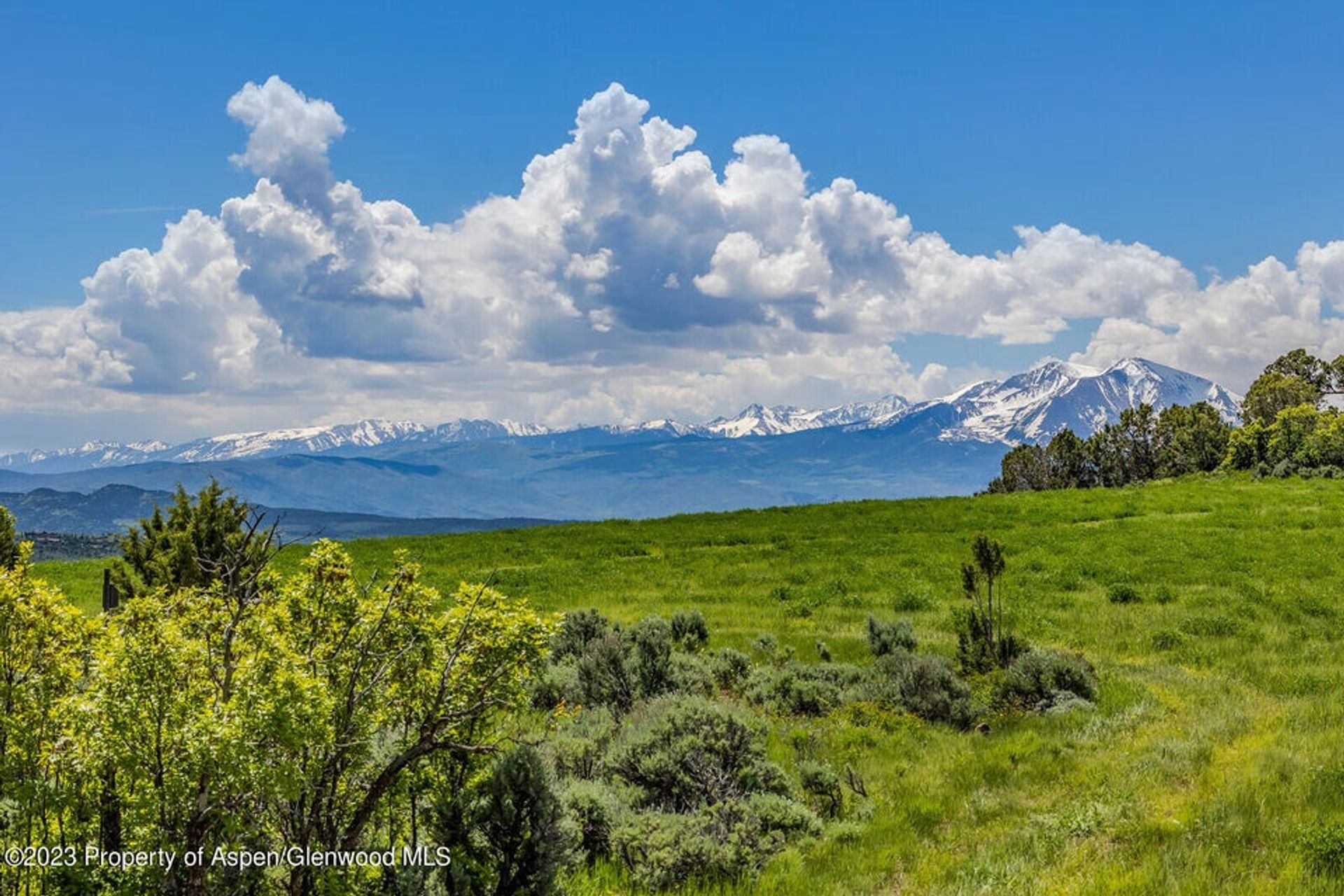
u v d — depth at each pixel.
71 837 8.66
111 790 8.35
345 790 8.80
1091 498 56.81
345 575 8.97
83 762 7.67
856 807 14.48
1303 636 25.80
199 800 7.37
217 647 8.23
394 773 8.43
